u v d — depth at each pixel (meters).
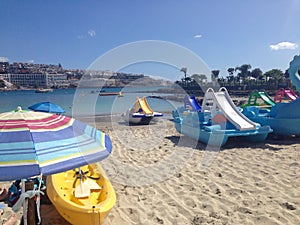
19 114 2.47
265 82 44.78
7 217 4.06
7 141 2.12
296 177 5.58
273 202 4.50
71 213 3.57
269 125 9.02
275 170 6.05
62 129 2.44
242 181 5.49
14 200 4.46
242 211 4.26
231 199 4.69
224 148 8.15
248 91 38.41
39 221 3.41
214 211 4.30
